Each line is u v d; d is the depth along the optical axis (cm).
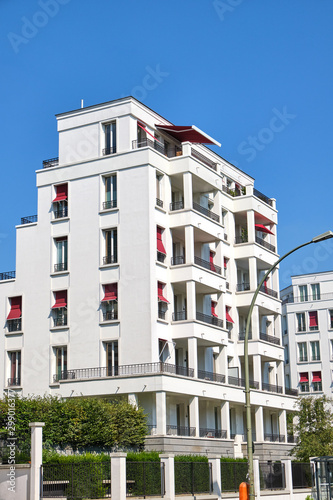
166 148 5816
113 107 5472
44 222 5584
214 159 6431
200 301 5753
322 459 4181
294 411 6338
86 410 4459
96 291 5269
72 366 5244
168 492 3512
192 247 5319
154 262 5156
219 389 5447
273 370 6562
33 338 5431
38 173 5669
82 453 4272
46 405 4344
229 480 4103
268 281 6731
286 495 4584
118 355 5103
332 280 9512
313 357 9094
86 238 5384
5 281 5631
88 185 5453
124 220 5262
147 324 5038
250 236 6241
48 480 3200
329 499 4281
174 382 4931
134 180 5281
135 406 4788
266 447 6050
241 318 6438
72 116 5628
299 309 9269
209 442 5219
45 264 5512
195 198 5909
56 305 5403
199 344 5525
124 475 3206
